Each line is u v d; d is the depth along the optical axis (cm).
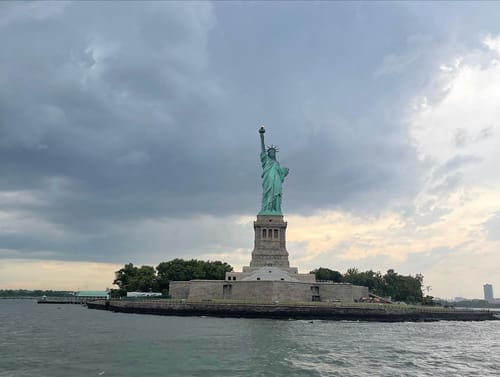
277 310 16150
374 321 16238
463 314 18675
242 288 18712
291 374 6347
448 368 7056
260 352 8050
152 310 18138
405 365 7175
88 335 10450
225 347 8588
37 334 10706
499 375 6644
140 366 6769
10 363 6944
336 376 6272
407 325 15100
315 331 11719
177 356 7594
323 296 19125
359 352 8288
